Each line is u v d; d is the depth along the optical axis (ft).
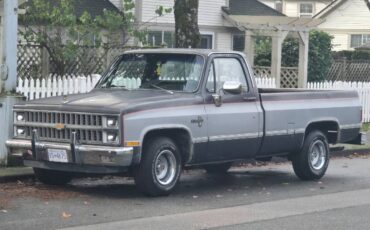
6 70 37.60
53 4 58.54
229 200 32.55
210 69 33.99
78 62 50.90
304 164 38.52
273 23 74.13
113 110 29.96
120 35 55.98
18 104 33.14
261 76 71.26
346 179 39.96
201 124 32.89
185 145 32.71
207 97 33.35
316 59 76.69
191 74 33.83
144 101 30.99
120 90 34.27
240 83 34.24
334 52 102.32
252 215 29.22
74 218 27.68
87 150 30.40
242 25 74.49
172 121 31.60
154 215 28.60
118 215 28.40
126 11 63.36
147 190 31.68
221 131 33.81
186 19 48.08
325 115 39.19
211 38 89.25
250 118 35.12
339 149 51.16
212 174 41.39
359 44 133.49
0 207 29.40
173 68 34.50
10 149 33.40
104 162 30.14
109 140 30.17
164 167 32.27
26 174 35.96
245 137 34.94
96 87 36.01
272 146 36.58
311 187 36.91
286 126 37.01
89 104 30.83
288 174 41.81
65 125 31.24
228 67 34.91
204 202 31.83
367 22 132.57
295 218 28.81
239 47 92.17
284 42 79.15
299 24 74.08
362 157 51.03
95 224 26.78
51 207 29.66
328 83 68.28
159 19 83.15
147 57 35.63
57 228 26.02
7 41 37.45
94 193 33.17
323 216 29.32
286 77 74.23
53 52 49.70
